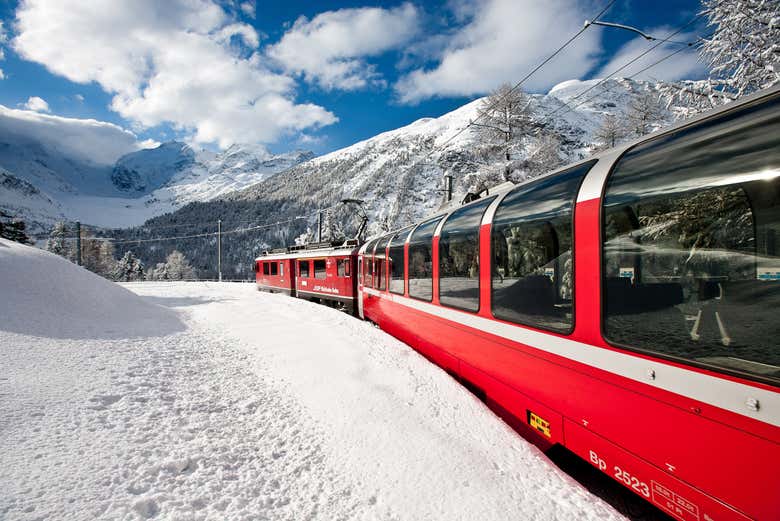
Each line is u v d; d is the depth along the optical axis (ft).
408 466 9.36
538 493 8.23
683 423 6.80
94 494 7.55
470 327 14.98
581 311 9.16
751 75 29.40
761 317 5.92
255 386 15.74
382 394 14.07
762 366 5.83
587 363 9.01
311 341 23.54
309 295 56.59
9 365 14.43
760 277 6.02
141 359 17.93
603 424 8.54
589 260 8.96
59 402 11.72
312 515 7.59
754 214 6.19
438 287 18.33
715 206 6.73
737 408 6.00
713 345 6.49
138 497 7.59
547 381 10.50
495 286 13.17
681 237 7.20
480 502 7.90
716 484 6.23
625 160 8.72
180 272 251.80
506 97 59.52
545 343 10.55
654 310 7.49
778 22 27.91
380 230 143.23
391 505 7.92
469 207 16.52
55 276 28.73
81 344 19.20
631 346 7.86
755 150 6.28
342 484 8.76
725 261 6.52
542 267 10.79
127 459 9.03
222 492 8.19
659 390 7.23
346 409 12.94
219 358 20.01
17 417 10.37
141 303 35.60
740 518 5.89
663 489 7.16
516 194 12.79
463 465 9.32
